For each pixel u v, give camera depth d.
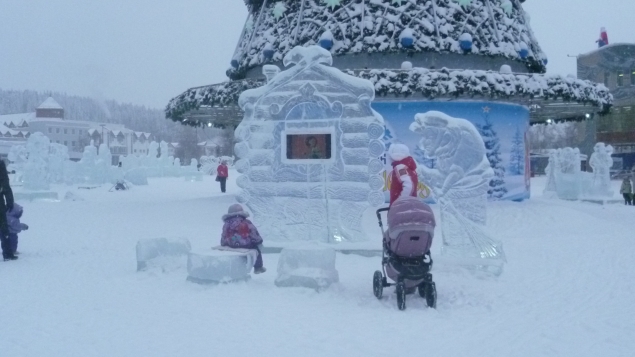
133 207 22.59
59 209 22.58
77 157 103.81
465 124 10.49
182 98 21.27
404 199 8.03
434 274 9.85
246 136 12.71
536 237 15.16
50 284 9.02
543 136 98.94
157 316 7.11
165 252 10.16
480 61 21.55
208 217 19.03
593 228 16.94
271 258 11.51
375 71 18.59
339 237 12.32
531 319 7.16
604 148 29.52
